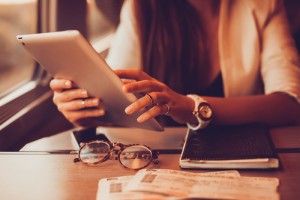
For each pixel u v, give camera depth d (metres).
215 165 0.86
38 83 2.54
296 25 2.39
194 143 1.00
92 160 0.95
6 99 2.02
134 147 0.96
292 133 1.13
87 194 0.78
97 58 0.88
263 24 1.58
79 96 1.09
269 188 0.71
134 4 1.57
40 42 0.93
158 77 1.59
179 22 1.54
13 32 2.21
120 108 1.04
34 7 2.52
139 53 1.57
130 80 1.11
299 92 1.31
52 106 2.52
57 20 2.73
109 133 1.20
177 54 1.56
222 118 1.15
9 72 2.16
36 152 1.05
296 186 0.76
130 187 0.73
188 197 0.68
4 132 1.66
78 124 1.23
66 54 0.93
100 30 3.13
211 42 1.60
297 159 0.91
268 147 0.90
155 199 0.69
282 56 1.49
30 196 0.78
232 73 1.57
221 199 0.67
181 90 1.60
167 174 0.79
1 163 0.98
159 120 1.53
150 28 1.56
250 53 1.56
